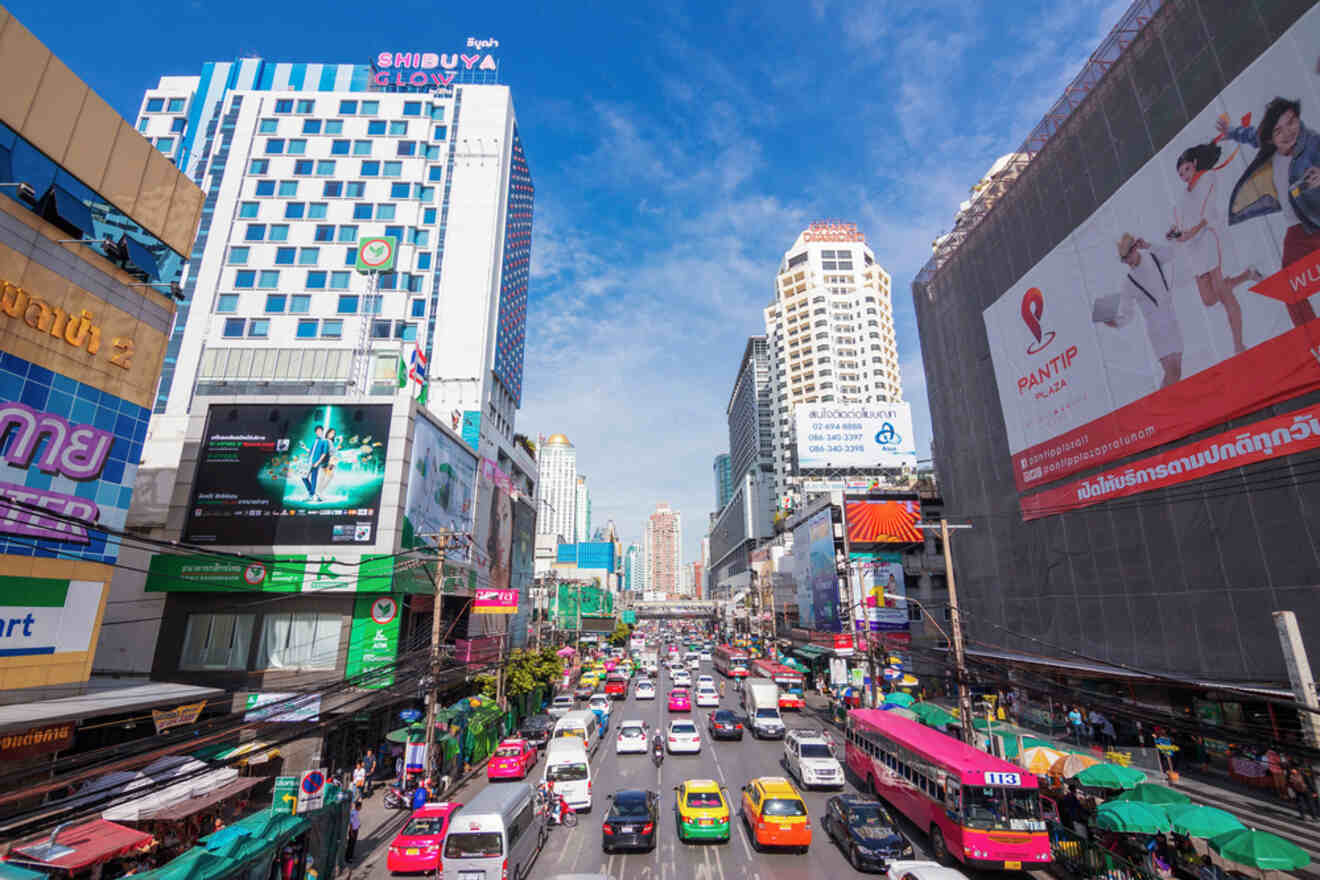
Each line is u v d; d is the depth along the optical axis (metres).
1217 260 26.19
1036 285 38.59
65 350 18.69
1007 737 26.52
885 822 18.19
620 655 94.38
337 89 85.69
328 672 29.53
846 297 127.88
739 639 106.81
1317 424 22.36
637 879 16.75
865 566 55.16
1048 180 37.41
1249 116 24.86
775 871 17.09
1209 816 15.36
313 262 74.38
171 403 68.00
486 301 74.56
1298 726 22.39
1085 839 16.56
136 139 21.19
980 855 16.14
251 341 71.44
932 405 52.91
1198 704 26.95
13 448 17.20
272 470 32.12
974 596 45.69
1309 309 22.45
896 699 36.06
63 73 18.81
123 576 30.38
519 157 93.12
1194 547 27.44
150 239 21.67
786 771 28.58
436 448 37.38
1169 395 28.69
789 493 103.00
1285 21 23.66
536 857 18.47
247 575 30.38
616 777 27.72
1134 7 31.00
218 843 13.35
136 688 20.88
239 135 78.81
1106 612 32.59
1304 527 22.86
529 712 44.09
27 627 17.33
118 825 15.60
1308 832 18.67
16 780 15.76
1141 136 30.34
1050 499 37.31
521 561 61.75
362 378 56.47
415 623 34.66
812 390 124.81
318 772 17.03
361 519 31.42
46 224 18.25
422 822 18.02
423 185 78.56
